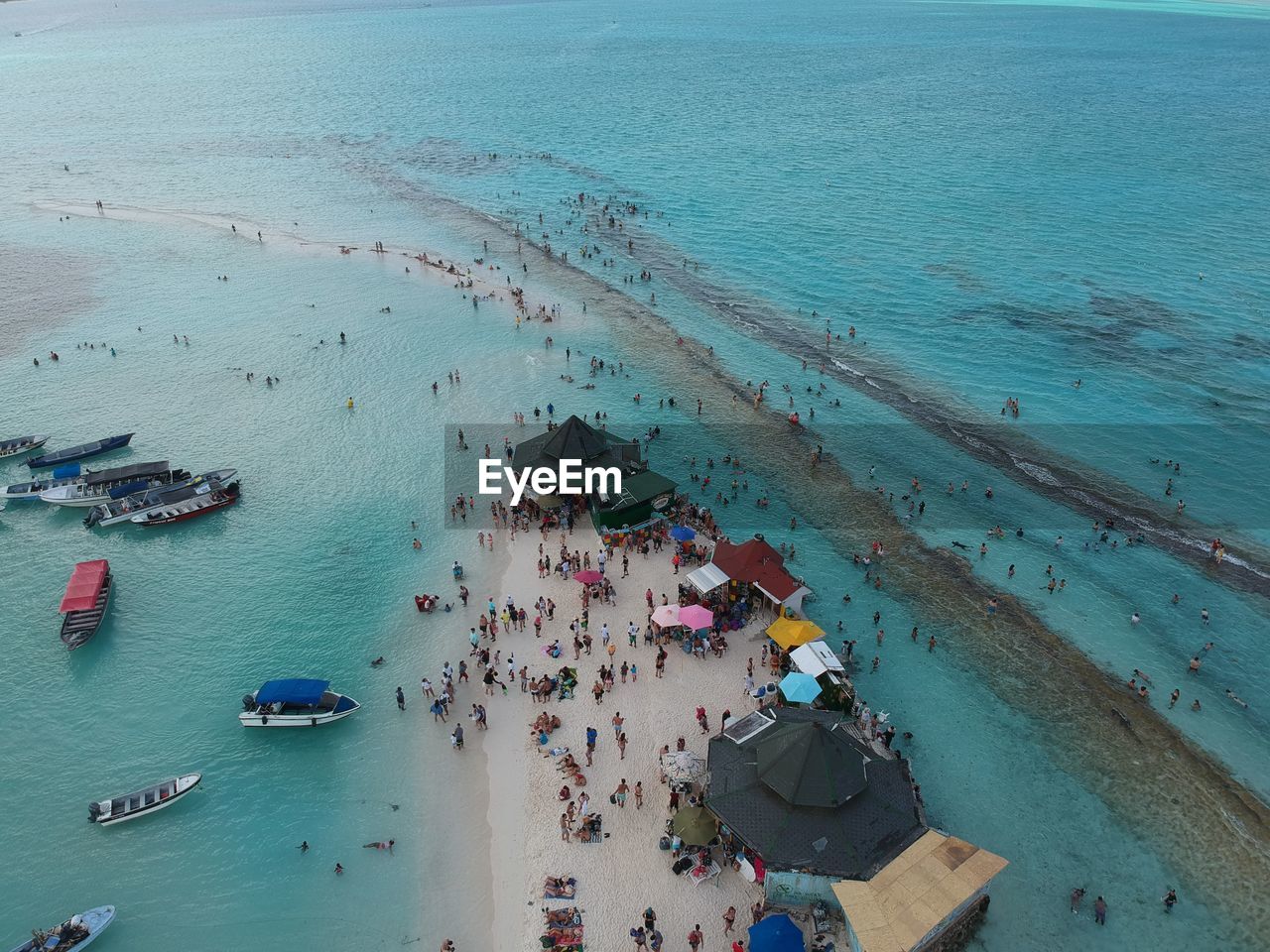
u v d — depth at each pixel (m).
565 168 131.50
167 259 91.19
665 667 37.06
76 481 50.81
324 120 169.12
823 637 37.03
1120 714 36.22
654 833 29.73
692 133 153.38
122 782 32.25
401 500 50.22
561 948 25.94
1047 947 27.02
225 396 62.34
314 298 80.50
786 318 77.12
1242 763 34.09
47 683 36.94
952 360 68.50
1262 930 27.64
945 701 36.91
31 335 72.31
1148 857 30.20
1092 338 71.19
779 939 24.44
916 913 24.72
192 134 155.25
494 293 82.44
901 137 147.50
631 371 67.00
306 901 27.97
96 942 26.62
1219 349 68.50
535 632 39.25
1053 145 139.00
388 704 35.78
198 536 47.03
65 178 123.69
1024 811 31.89
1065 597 43.16
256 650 38.81
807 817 27.27
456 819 30.75
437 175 128.38
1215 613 41.94
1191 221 99.38
